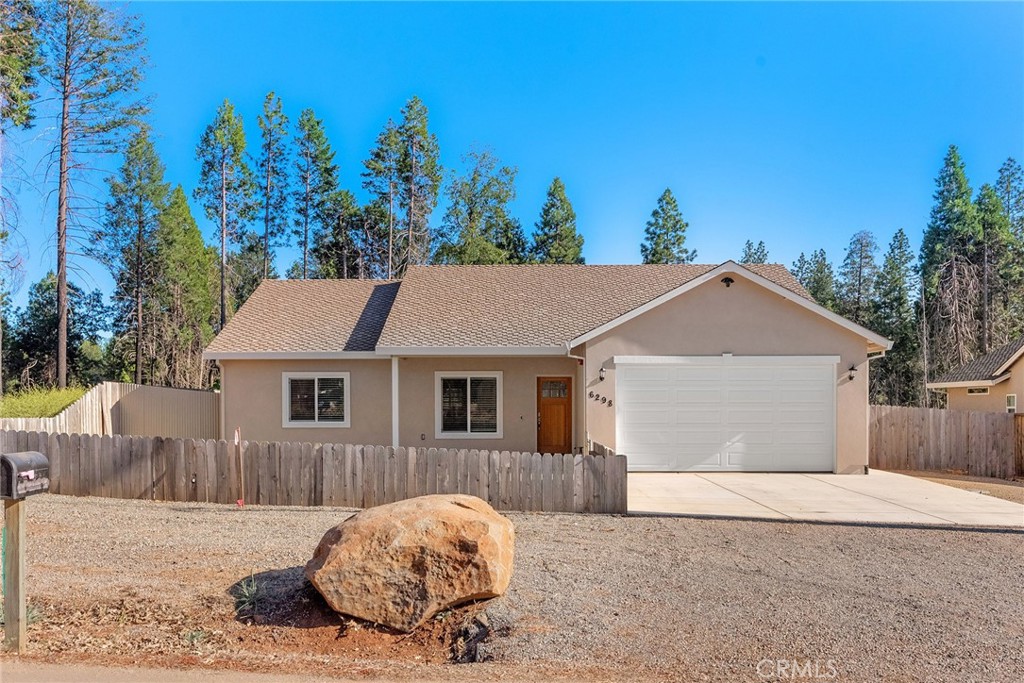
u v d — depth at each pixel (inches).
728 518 396.2
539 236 1806.1
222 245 1577.3
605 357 606.2
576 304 724.7
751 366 605.6
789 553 316.8
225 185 1585.9
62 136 1005.2
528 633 213.0
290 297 805.2
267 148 1710.1
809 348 605.3
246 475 435.2
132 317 1611.7
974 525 380.5
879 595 254.7
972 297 1259.8
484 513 255.6
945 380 1034.7
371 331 713.6
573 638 209.3
